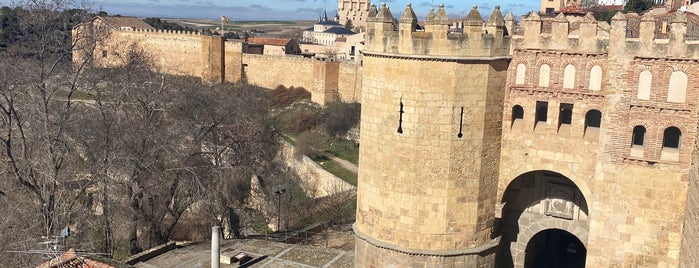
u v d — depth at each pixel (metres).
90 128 49.59
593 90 29.77
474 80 30.31
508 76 31.64
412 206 31.58
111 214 48.09
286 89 123.62
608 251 30.58
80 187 49.12
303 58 120.94
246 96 79.69
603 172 29.94
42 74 47.59
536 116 31.75
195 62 134.12
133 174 48.44
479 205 32.06
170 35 136.88
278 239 52.12
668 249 29.28
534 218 34.50
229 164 57.03
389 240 32.47
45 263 33.72
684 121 27.89
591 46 29.41
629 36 29.83
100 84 63.19
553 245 43.50
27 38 52.19
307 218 60.91
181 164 51.16
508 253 35.47
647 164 29.00
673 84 27.86
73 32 59.19
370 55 31.92
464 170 31.22
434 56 29.73
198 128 55.72
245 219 63.19
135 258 42.44
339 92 112.00
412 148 31.02
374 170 32.50
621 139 29.28
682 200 28.56
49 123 46.88
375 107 31.97
